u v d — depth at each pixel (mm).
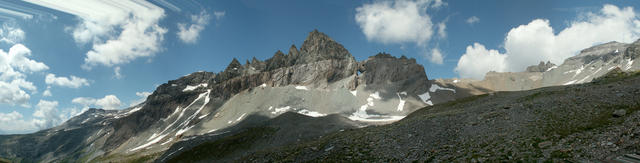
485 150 34438
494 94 85688
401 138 48188
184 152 134250
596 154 26547
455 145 39000
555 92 60469
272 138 125562
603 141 28734
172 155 142875
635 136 27375
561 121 38156
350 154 46094
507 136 37344
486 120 47062
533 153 30266
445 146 39531
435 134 45969
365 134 57031
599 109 39719
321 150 53281
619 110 35875
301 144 66125
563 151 28891
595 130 32125
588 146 28625
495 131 40688
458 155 35031
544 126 37750
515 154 31094
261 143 123188
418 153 39500
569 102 46594
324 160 46656
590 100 45031
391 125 62500
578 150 28359
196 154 127125
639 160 23078
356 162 41938
